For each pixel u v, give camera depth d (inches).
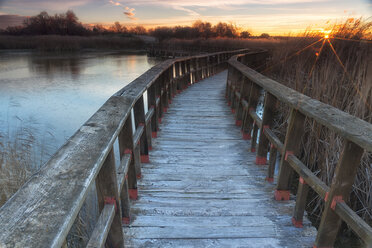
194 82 392.8
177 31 2128.4
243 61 355.3
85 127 54.2
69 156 40.9
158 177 116.0
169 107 240.2
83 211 103.3
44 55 1318.9
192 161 132.6
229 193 104.0
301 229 82.6
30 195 30.6
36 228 25.6
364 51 127.8
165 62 226.4
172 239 77.5
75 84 525.3
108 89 481.4
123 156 85.0
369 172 100.5
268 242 76.8
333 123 58.7
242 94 168.1
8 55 1275.8
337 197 61.6
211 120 202.5
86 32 2751.0
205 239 77.7
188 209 92.3
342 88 131.5
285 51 241.3
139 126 120.9
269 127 120.6
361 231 53.5
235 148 150.3
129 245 74.8
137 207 93.0
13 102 374.0
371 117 107.7
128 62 1005.8
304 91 155.9
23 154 169.6
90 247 45.6
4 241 23.9
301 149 142.6
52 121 288.5
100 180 56.0
